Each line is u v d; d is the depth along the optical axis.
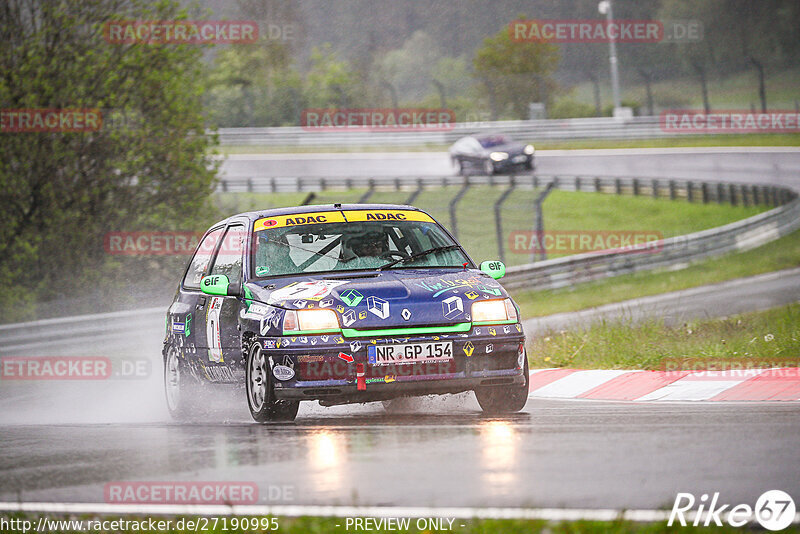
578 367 37.69
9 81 77.00
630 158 171.50
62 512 14.95
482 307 24.31
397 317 23.67
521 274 86.56
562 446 18.38
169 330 31.33
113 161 78.75
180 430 24.30
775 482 14.77
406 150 187.12
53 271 78.44
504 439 19.45
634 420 22.33
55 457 20.75
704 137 181.25
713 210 136.25
